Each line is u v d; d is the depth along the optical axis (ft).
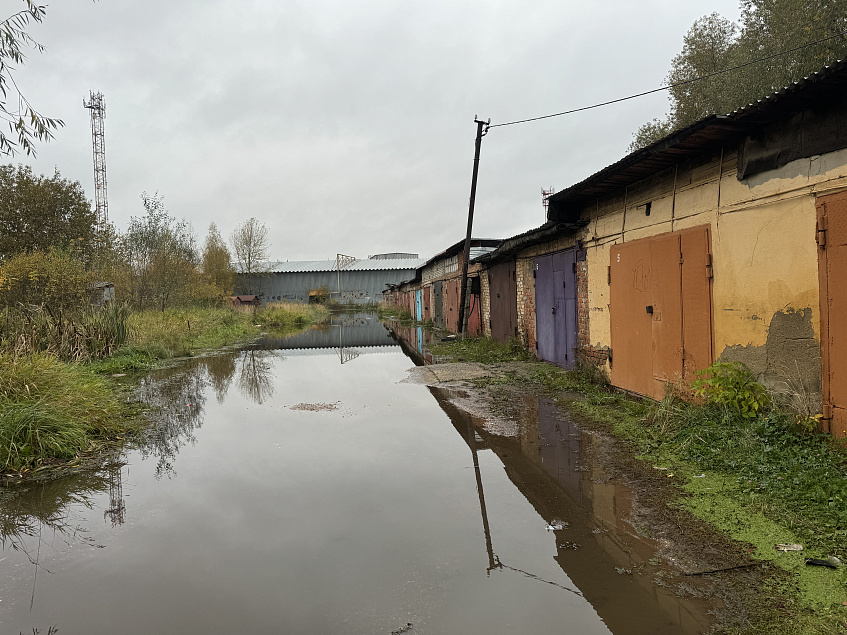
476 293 59.21
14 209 76.48
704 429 17.10
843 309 14.11
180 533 12.41
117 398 28.40
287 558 11.09
